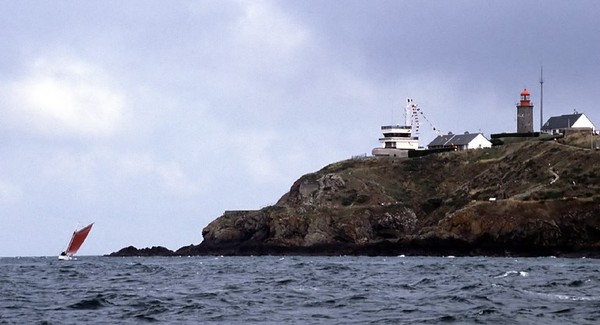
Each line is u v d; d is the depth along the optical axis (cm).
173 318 7069
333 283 11338
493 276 12562
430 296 8888
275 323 6719
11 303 8481
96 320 6962
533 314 6969
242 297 8925
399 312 7369
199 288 10588
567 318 6731
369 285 10850
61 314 7419
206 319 7006
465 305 7862
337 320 6869
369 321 6769
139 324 6725
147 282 12181
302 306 7969
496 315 6906
